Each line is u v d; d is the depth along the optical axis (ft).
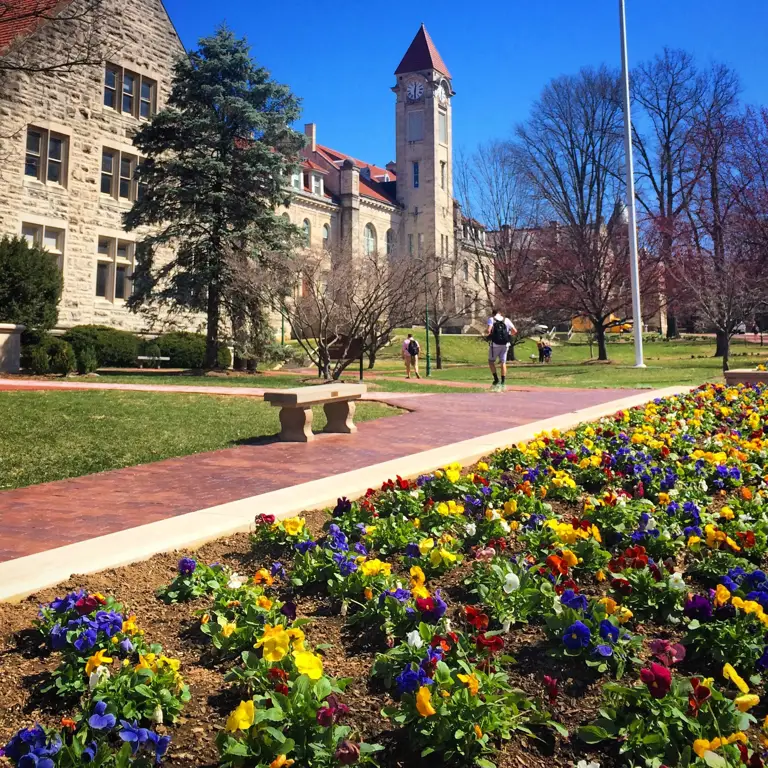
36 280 71.87
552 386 69.10
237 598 12.22
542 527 15.61
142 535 16.22
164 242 85.51
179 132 84.23
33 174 87.10
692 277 123.03
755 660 9.89
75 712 9.36
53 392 47.16
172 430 34.81
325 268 79.77
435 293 116.67
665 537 14.49
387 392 58.29
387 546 15.33
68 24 51.16
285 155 89.61
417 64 233.35
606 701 9.16
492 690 8.98
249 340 86.94
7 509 20.15
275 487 23.03
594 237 134.62
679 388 53.88
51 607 11.46
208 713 9.32
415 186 233.96
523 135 153.89
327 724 7.97
